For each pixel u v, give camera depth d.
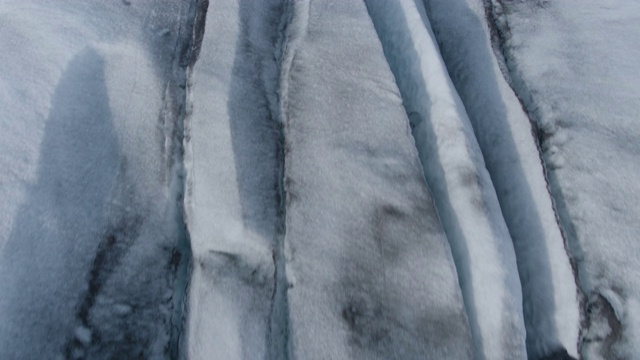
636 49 40.69
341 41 39.12
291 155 34.84
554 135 37.72
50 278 31.52
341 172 34.34
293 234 32.69
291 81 37.25
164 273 32.94
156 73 37.88
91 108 36.12
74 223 32.91
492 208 34.28
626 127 37.47
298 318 31.12
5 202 32.25
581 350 32.69
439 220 33.47
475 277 32.62
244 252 32.47
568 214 35.53
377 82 37.59
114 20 39.22
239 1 40.12
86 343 30.86
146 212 34.03
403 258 32.47
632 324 32.72
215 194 33.09
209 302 31.00
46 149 34.12
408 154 35.28
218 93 35.94
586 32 41.69
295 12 41.03
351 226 33.09
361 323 31.17
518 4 43.66
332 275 32.00
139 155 35.28
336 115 36.19
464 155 35.25
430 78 38.03
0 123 34.25
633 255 34.03
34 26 37.94
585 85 39.12
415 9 40.84
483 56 40.78
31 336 30.34
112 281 32.22
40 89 35.75
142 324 31.66
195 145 34.38
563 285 33.66
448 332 31.06
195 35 39.19
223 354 30.03
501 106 38.62
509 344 31.12
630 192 35.50
